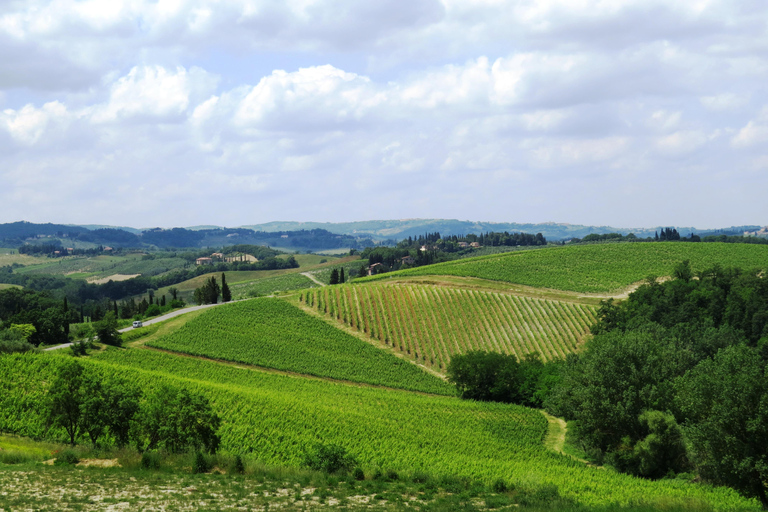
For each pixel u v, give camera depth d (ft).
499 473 166.81
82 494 95.50
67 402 149.48
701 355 285.23
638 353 189.88
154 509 89.76
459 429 229.66
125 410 149.79
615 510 103.76
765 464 107.34
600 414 187.32
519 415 262.88
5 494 93.04
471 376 303.48
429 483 119.55
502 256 593.83
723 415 112.16
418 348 382.22
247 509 92.48
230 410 216.54
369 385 326.65
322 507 96.02
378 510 95.45
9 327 360.28
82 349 297.74
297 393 276.00
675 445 170.60
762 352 294.87
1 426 188.34
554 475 161.27
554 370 291.38
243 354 339.36
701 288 382.01
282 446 191.31
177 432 142.72
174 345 335.47
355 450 190.08
